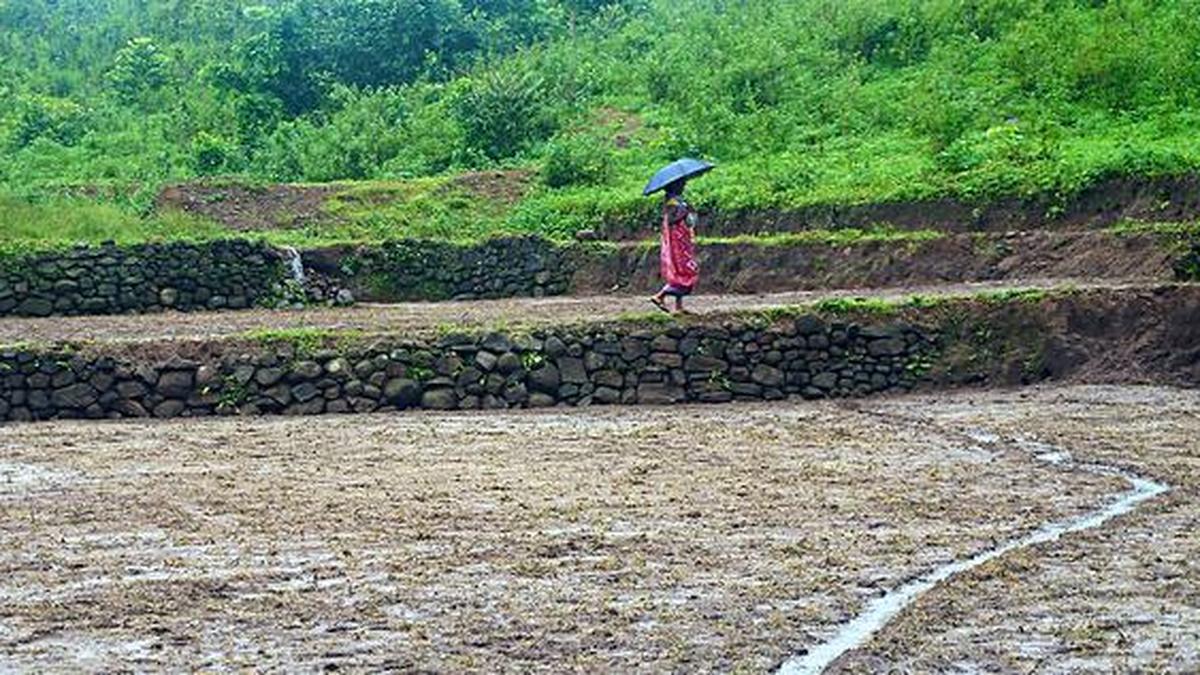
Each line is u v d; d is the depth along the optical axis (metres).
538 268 31.81
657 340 22.33
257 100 48.09
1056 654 9.39
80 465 17.27
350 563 12.05
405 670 9.20
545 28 52.75
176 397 21.73
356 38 51.03
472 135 41.81
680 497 14.61
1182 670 9.02
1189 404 20.02
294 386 21.80
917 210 30.27
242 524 13.62
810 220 31.55
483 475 16.08
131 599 10.97
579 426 19.83
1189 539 12.45
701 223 33.25
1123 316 22.47
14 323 26.92
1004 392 21.72
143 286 29.34
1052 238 27.03
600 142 39.59
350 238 33.75
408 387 21.83
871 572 11.51
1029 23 38.75
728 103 39.62
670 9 51.56
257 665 9.35
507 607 10.64
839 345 22.48
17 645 9.84
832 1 44.69
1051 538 12.66
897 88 38.88
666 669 9.15
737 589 11.05
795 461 16.67
